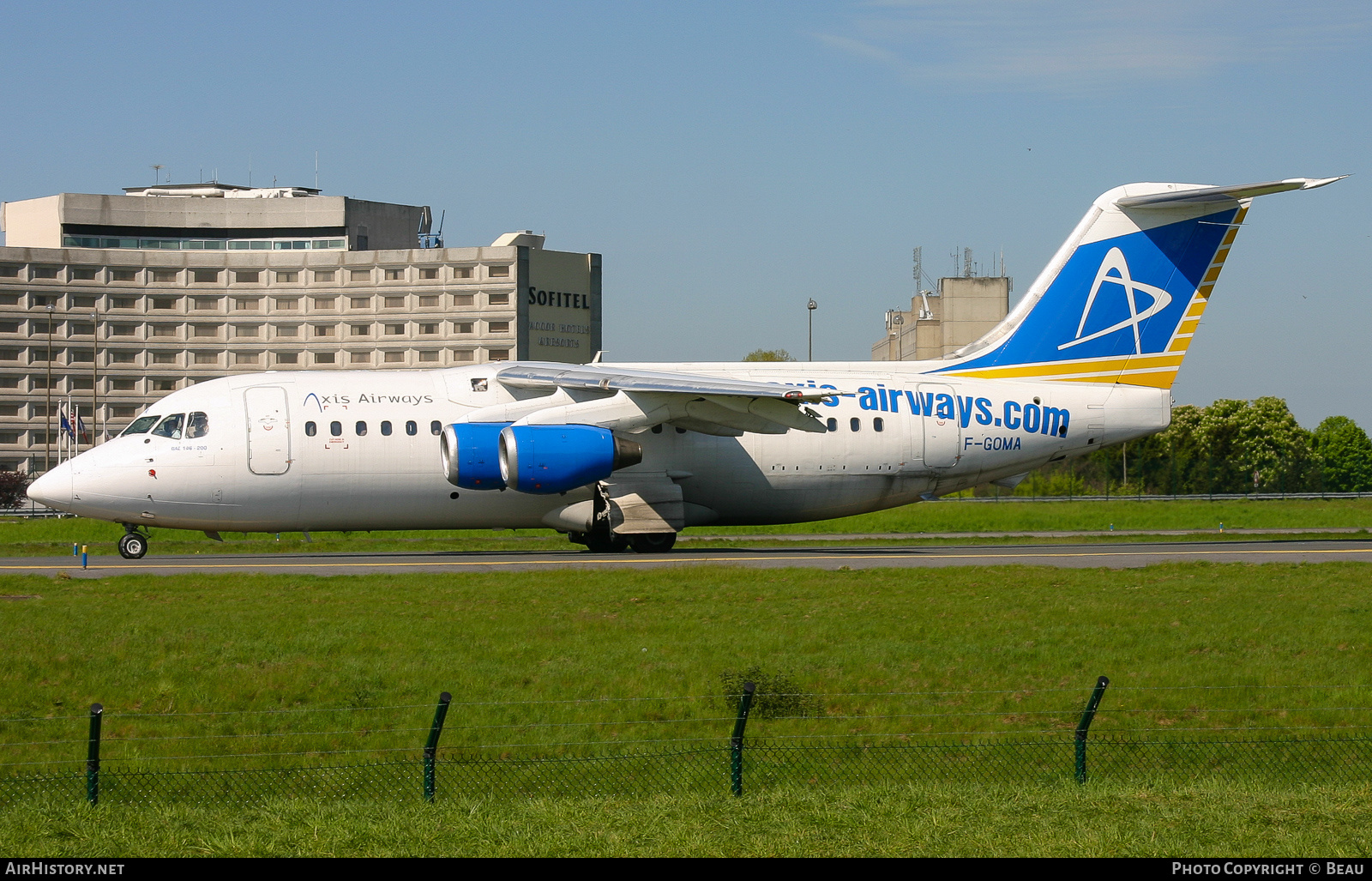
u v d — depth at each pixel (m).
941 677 29.75
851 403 57.19
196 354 195.50
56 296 190.38
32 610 36.97
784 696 27.42
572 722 26.48
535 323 195.62
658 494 54.56
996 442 58.34
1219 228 59.72
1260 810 20.83
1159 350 60.09
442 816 20.53
